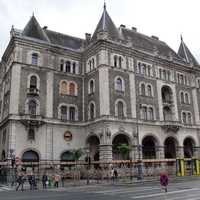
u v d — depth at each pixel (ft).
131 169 142.82
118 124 159.43
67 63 180.34
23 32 170.91
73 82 178.29
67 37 199.82
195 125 202.18
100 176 139.44
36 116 153.89
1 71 200.54
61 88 171.94
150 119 177.06
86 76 180.34
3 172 142.10
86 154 165.58
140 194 71.72
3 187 114.21
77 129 170.50
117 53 174.60
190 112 204.33
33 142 151.74
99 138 157.28
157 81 189.37
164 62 197.98
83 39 207.62
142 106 175.22
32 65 163.12
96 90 167.22
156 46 216.95
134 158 159.22
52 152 156.76
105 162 147.84
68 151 163.12
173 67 203.41
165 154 186.29
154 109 180.75
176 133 187.01
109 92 162.50
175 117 191.42
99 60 168.14
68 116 169.89
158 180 128.98
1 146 166.81
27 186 116.57
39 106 159.33
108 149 150.71
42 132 156.25
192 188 85.51
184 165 169.78
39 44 169.17
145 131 170.50
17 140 147.43
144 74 183.62
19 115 150.92
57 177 113.19
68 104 171.53
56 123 162.50
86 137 169.07
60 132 162.91
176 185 97.35
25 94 157.07
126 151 145.79
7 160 142.92
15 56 159.33
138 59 184.34
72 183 124.16
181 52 234.99
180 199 60.13
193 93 211.61
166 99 197.26
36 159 152.15
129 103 169.78
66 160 161.99
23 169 141.59
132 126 165.27
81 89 180.34
